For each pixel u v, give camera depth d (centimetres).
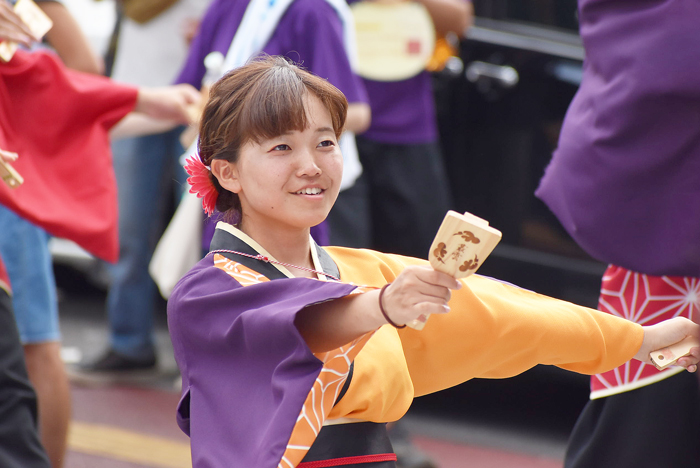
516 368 514
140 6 1204
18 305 810
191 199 909
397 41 1076
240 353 434
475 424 1126
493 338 496
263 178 454
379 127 1081
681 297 609
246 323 416
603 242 605
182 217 912
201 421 442
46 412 812
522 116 1129
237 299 436
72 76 802
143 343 1252
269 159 453
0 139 745
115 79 1241
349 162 923
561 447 1055
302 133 454
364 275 511
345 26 918
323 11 895
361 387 459
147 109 830
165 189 1251
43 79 777
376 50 1075
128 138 1206
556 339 507
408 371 491
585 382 1163
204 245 905
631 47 587
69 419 830
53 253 1505
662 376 603
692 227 581
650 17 582
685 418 604
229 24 921
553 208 639
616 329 526
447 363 502
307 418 409
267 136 451
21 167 760
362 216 1043
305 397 402
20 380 641
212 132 470
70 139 791
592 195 605
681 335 537
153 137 1207
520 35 1141
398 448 957
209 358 450
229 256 475
